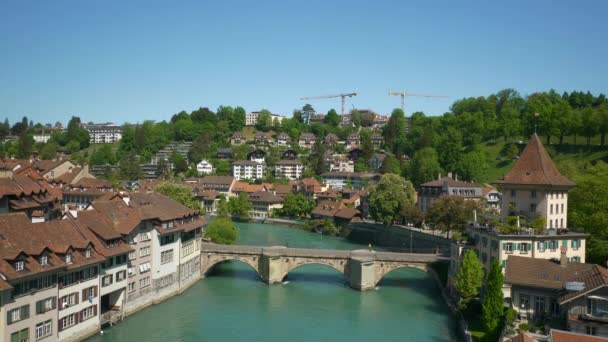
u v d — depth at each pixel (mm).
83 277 68375
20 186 85000
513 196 90250
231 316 82938
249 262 106500
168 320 79625
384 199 152750
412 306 90750
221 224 126562
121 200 87125
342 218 170375
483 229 86125
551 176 87000
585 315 57750
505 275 71375
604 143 191375
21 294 57000
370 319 83125
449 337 75125
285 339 73250
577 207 93750
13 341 55781
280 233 168125
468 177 195875
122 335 71812
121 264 77688
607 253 83875
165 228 89812
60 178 148125
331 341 72812
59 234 67188
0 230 59375
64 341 64562
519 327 64312
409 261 102000
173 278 93562
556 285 66625
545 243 79125
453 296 90688
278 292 98625
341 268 104500
